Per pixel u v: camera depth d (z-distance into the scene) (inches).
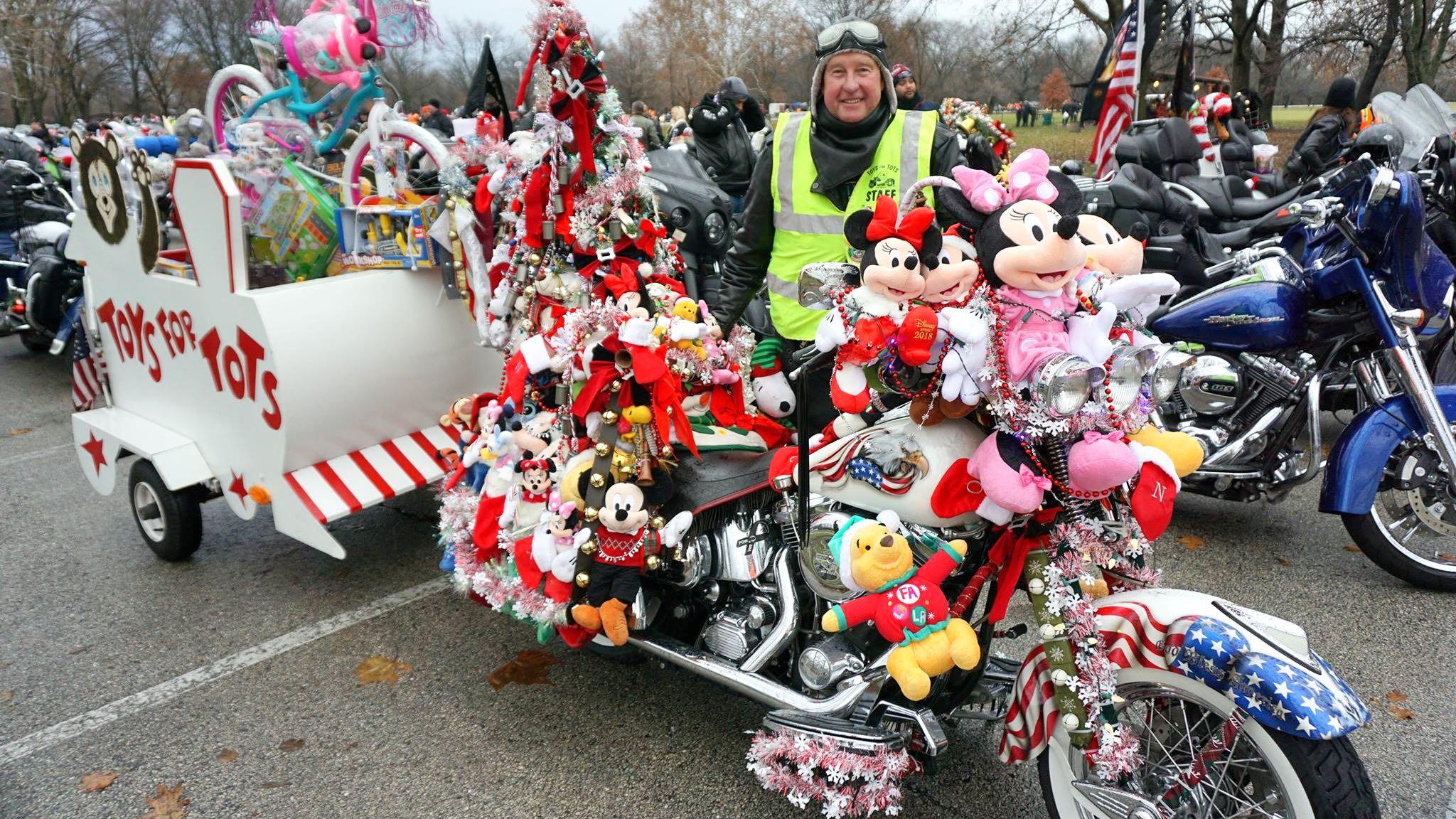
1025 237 70.4
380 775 107.3
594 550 95.9
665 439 92.9
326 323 129.3
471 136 126.3
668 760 108.7
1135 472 72.7
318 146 151.3
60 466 219.0
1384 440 134.9
